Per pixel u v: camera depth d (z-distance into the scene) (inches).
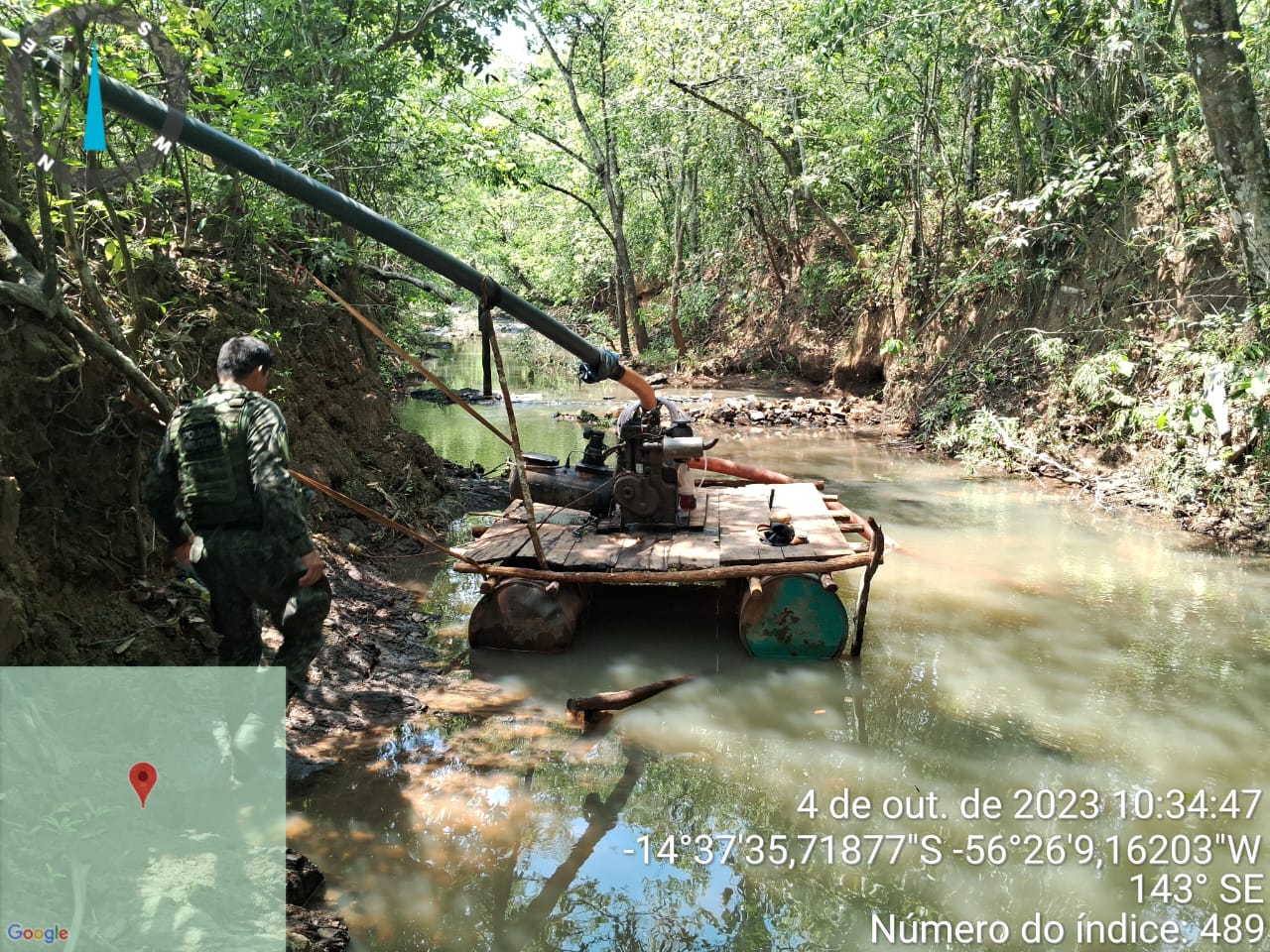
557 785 155.3
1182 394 353.4
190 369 214.2
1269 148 295.9
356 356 336.5
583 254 1021.8
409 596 242.2
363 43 376.2
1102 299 421.7
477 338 1205.1
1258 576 264.7
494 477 374.9
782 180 729.6
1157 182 411.8
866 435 506.0
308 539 135.3
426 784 153.5
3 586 136.9
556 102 872.3
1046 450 405.4
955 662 205.9
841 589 253.1
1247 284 333.7
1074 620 231.0
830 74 581.0
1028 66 440.8
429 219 519.2
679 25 588.4
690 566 204.4
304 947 106.2
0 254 162.7
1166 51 398.6
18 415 158.6
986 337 495.5
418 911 122.0
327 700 177.8
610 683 195.0
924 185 594.6
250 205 262.7
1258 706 184.5
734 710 183.6
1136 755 166.6
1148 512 333.7
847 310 679.1
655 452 221.3
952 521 322.0
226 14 306.2
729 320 855.1
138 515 174.7
